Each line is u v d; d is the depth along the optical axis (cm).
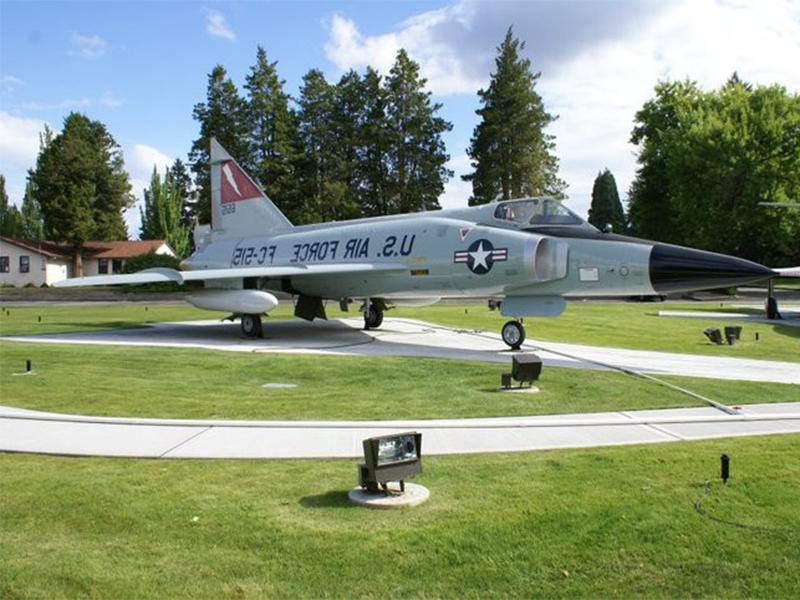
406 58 6128
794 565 464
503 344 1811
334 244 2062
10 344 1738
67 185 6253
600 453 726
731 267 1374
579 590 433
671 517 541
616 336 2094
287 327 2383
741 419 900
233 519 539
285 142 6047
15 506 566
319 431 825
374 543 496
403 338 1978
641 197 6003
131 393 1060
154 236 8581
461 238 1720
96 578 441
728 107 5266
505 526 525
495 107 6144
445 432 823
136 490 607
